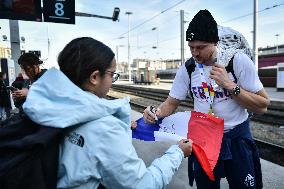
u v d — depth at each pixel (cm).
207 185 217
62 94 119
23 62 371
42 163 110
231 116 207
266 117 1143
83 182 121
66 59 133
